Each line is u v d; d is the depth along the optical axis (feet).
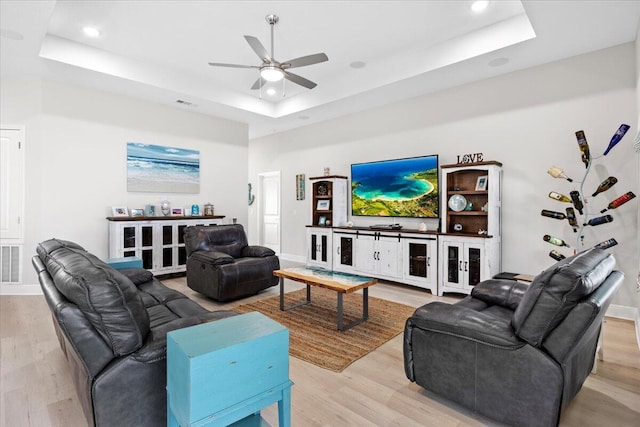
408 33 12.67
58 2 10.67
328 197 20.08
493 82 14.37
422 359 6.82
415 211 16.79
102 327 4.84
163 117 18.16
